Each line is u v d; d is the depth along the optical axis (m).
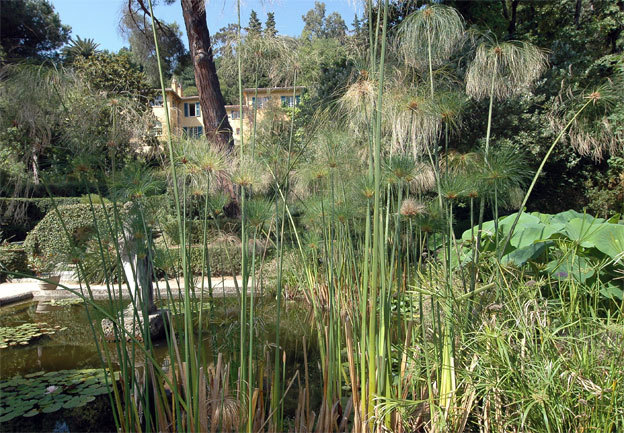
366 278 1.67
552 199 8.02
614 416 1.38
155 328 3.89
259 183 1.92
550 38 10.37
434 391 1.88
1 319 5.00
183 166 1.75
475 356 1.70
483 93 2.22
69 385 3.02
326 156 2.37
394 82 2.11
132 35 4.97
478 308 1.84
